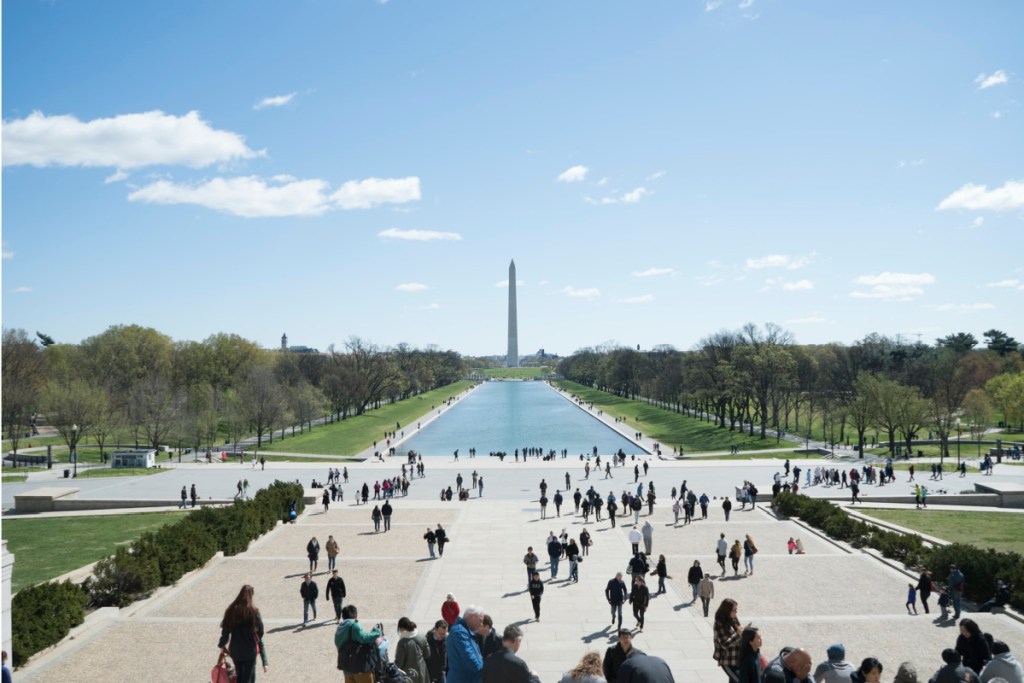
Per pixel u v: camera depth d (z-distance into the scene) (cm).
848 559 4194
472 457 10206
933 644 2678
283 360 17775
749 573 3872
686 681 2322
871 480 7856
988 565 3331
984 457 8906
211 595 3466
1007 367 15838
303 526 5316
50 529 5516
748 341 14012
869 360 13562
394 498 6931
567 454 11156
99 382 13262
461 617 1420
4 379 11119
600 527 5234
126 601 3294
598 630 2947
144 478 8475
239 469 9175
